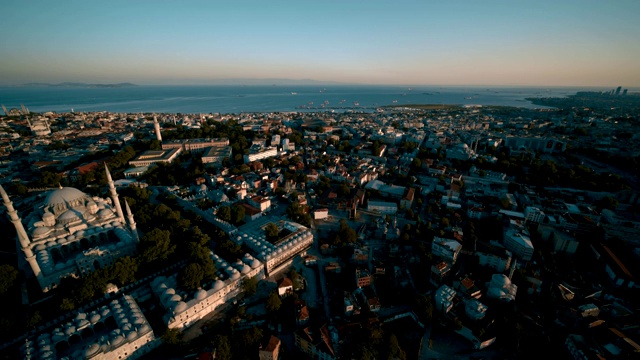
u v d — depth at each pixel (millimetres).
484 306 190250
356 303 195250
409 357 168375
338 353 159875
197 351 166500
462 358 168000
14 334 165625
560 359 166625
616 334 170125
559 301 199875
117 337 155875
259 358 162500
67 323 168250
